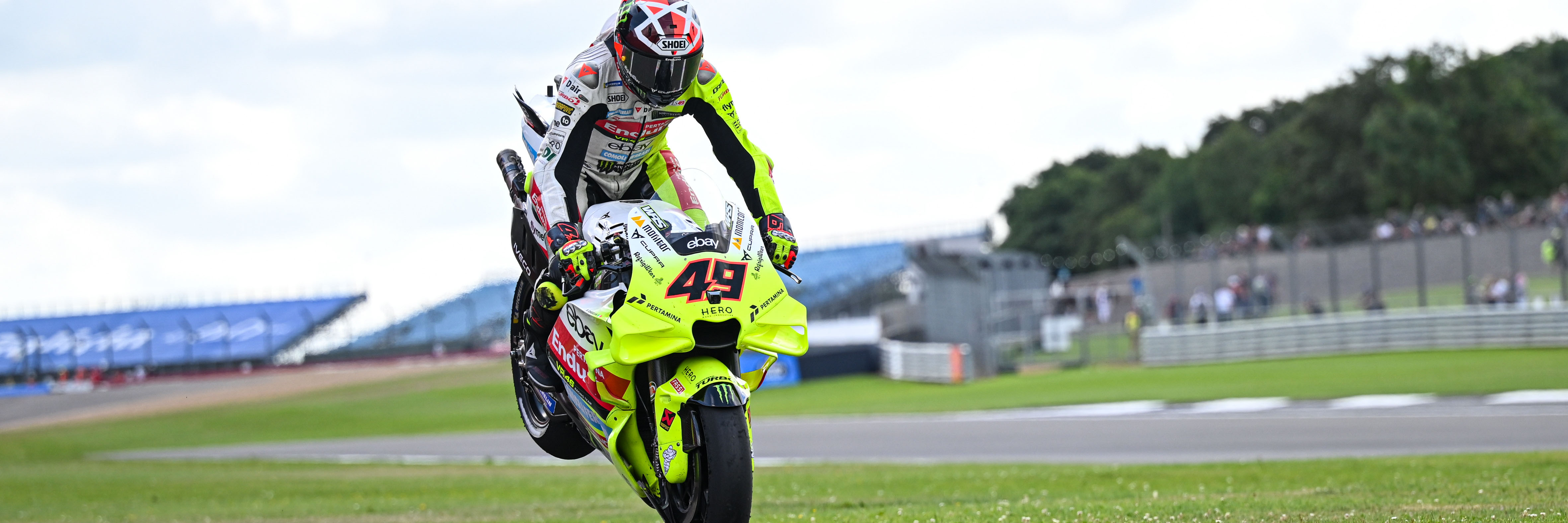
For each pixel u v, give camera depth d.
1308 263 120.69
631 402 16.00
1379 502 24.05
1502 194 195.88
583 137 16.80
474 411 124.44
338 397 145.12
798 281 16.84
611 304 15.66
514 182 18.95
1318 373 92.00
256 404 144.00
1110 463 50.22
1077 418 72.75
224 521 36.84
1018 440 63.50
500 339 189.38
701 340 15.39
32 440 118.62
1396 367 91.50
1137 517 21.86
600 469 60.53
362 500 45.03
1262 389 82.62
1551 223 111.94
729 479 14.52
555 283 17.03
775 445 70.31
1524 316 97.38
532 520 30.80
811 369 130.50
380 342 198.38
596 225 16.75
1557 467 34.53
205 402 151.00
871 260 168.38
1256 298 116.19
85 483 62.56
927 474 45.94
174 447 107.94
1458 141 197.62
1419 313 102.75
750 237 16.27
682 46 15.45
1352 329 105.19
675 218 16.41
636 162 17.75
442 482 54.31
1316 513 21.55
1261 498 26.95
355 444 94.00
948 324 125.00
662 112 16.69
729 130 16.78
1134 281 138.12
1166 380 95.06
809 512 28.66
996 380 112.88
